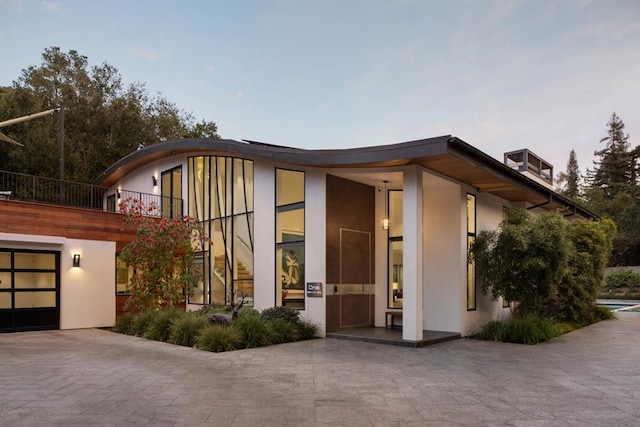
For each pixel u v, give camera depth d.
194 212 13.95
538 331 9.41
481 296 10.96
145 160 15.95
